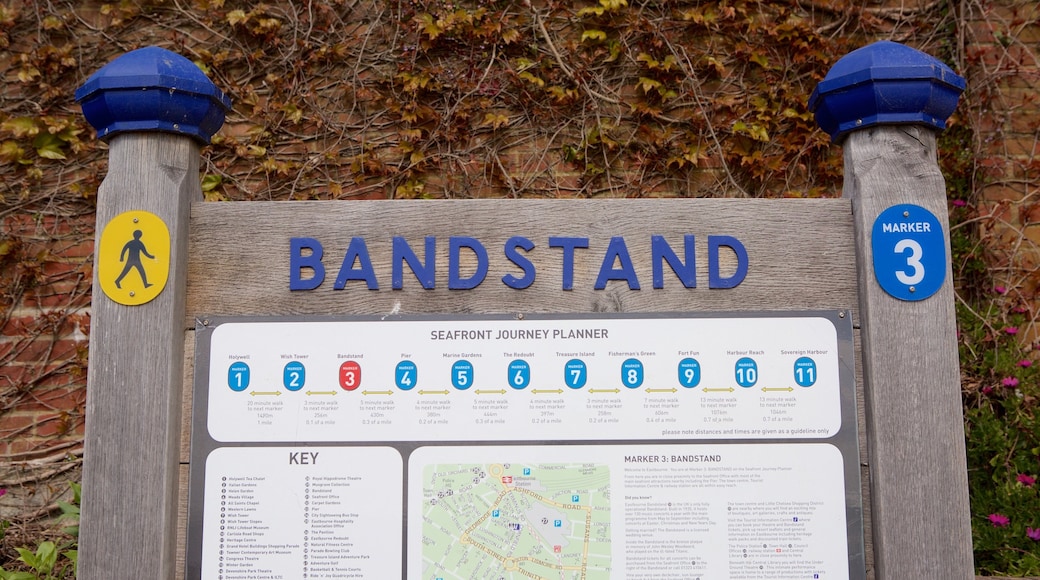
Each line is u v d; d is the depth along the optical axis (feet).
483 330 5.91
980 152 11.39
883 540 5.56
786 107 12.00
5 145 11.71
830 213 6.07
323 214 6.11
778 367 5.83
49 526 11.07
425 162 11.94
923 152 5.99
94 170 11.85
